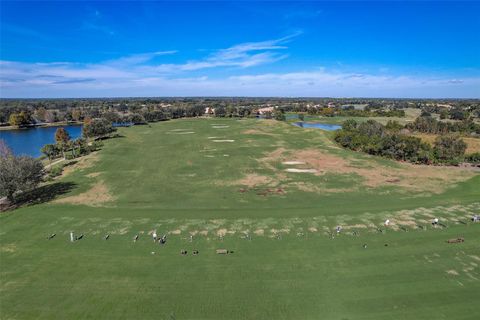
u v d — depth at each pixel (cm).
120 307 2630
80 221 4353
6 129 16938
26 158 5600
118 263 3288
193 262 3303
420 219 4375
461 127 13262
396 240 3766
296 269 3164
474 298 2717
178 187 5953
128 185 6081
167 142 10769
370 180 6328
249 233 3972
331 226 4162
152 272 3120
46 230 4084
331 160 8044
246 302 2681
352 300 2703
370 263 3272
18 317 2528
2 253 3516
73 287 2897
